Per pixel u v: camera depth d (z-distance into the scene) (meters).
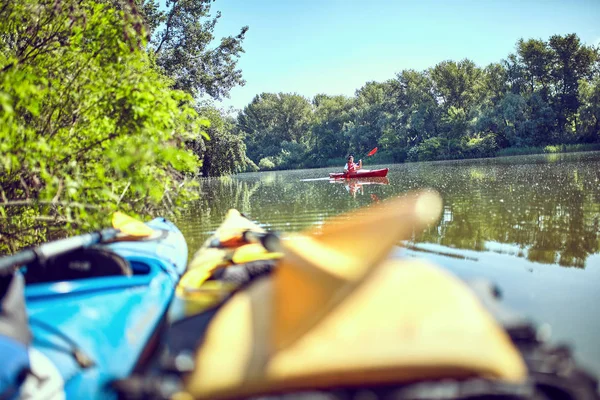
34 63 6.17
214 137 31.03
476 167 26.20
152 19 25.36
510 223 7.58
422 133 62.34
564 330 3.57
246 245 4.38
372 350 1.67
